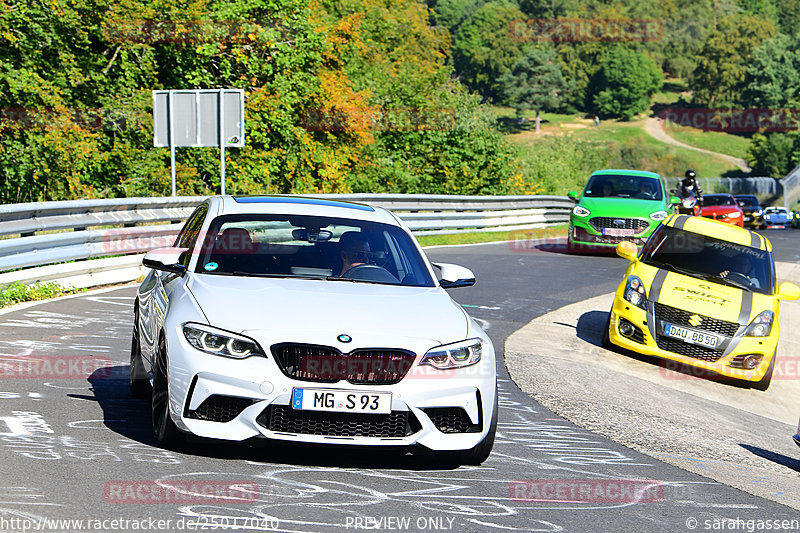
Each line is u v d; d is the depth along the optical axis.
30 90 36.97
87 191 39.38
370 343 9.33
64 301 20.86
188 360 9.27
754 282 21.30
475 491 9.23
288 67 50.78
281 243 11.42
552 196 59.50
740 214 60.91
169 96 33.78
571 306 25.69
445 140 64.62
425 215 44.34
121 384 13.16
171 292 10.48
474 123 65.62
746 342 19.92
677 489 10.27
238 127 33.59
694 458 12.27
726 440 14.07
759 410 18.52
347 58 58.94
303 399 9.10
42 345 15.73
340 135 55.56
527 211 55.31
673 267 21.42
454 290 27.30
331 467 9.65
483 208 49.88
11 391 12.20
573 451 11.66
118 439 10.09
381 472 9.63
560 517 8.61
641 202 40.59
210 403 9.23
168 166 45.03
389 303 10.23
